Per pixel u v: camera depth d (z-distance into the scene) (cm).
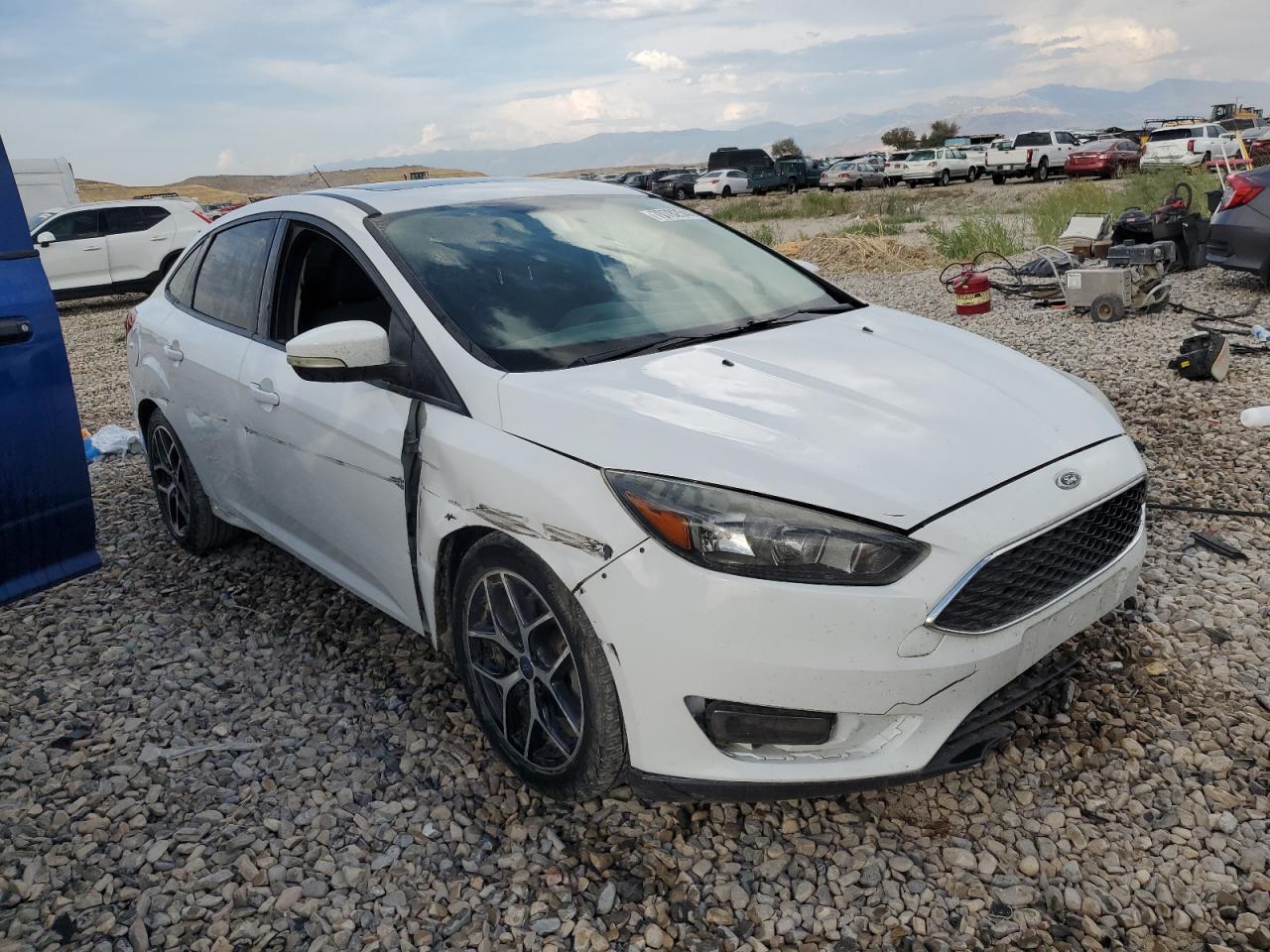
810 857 256
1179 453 513
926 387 288
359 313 346
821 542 229
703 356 301
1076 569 261
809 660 230
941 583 230
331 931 242
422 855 266
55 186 2211
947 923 233
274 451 370
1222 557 397
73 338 1398
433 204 364
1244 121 3206
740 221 2848
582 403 266
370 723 330
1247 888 236
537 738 281
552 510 252
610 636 243
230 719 338
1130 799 268
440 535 288
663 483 240
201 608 425
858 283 1323
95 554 341
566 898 247
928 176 4009
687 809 276
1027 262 1242
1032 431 272
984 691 245
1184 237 1059
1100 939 225
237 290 410
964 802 271
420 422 295
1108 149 3419
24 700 358
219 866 266
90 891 260
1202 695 308
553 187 406
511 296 321
